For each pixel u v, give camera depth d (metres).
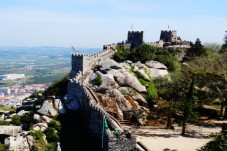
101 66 81.56
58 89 79.31
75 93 72.69
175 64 91.50
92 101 64.00
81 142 58.81
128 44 114.75
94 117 59.25
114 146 48.59
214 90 77.88
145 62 88.50
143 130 64.06
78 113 68.69
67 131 62.78
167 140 57.38
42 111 68.38
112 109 68.50
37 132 59.75
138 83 76.81
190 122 68.56
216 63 73.19
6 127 65.25
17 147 57.12
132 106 70.56
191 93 63.56
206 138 59.16
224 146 39.78
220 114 75.44
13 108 103.25
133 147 48.94
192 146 54.00
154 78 81.44
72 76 83.88
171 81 75.62
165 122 69.44
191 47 101.62
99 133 56.56
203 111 77.94
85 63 81.88
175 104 66.62
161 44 119.75
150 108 73.62
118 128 54.06
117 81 76.38
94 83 75.06
